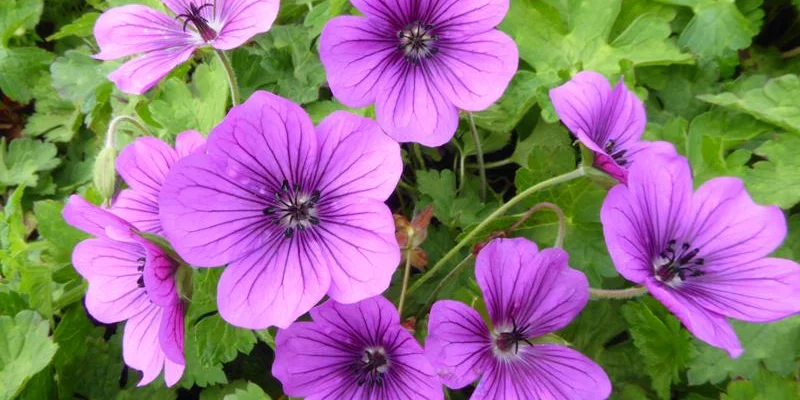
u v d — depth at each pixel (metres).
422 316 0.18
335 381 0.16
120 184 0.18
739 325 0.18
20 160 0.24
